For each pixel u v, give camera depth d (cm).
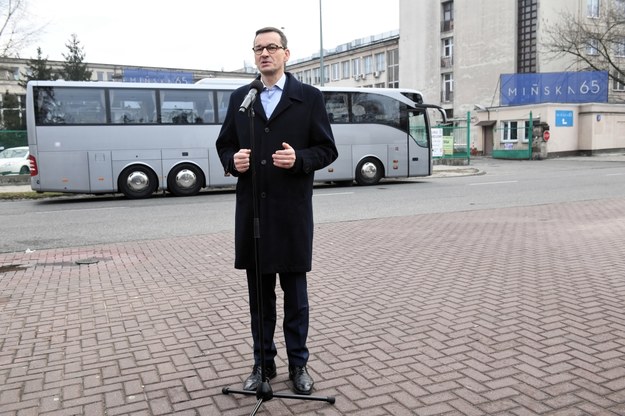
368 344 412
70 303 546
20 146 2567
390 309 496
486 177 2159
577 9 3962
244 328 459
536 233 870
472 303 505
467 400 319
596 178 1903
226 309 513
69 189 1588
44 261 758
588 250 730
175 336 444
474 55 4444
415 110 1936
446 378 349
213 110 1708
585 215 1049
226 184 1730
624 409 304
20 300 562
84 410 322
